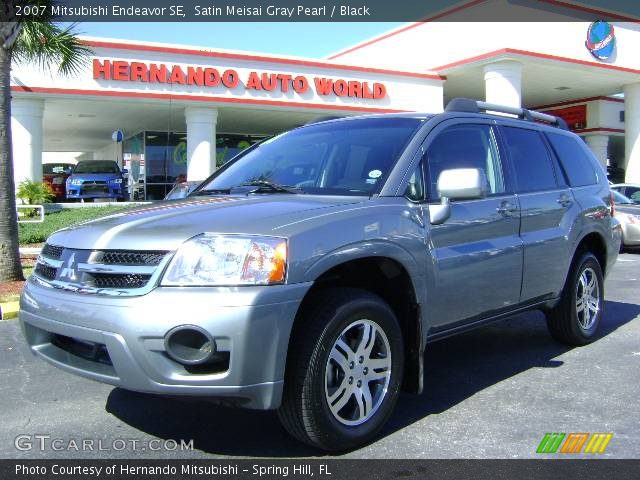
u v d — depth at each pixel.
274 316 3.06
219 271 3.07
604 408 4.17
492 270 4.42
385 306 3.64
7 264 8.95
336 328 3.32
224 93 19.55
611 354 5.49
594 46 23.30
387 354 3.68
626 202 13.83
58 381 4.84
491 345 5.84
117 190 21.97
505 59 21.48
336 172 4.23
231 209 3.55
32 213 16.81
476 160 4.60
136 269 3.14
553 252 5.09
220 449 3.57
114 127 25.55
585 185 5.82
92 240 3.40
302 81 20.72
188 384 3.01
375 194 3.84
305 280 3.19
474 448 3.55
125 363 3.06
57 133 28.36
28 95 17.56
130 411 4.19
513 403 4.27
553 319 5.63
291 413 3.28
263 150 5.00
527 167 5.13
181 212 3.58
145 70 18.38
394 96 22.66
